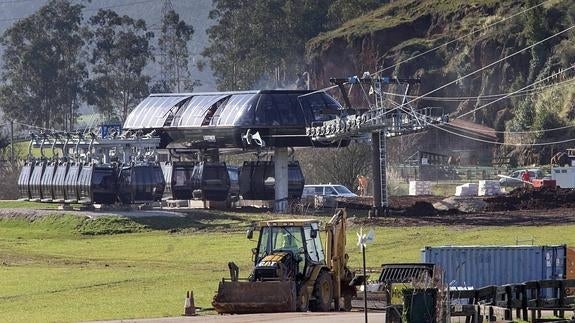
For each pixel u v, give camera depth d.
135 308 135.12
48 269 189.75
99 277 175.50
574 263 148.50
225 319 115.31
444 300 95.62
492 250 143.38
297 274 129.00
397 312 94.94
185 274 178.00
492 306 104.44
